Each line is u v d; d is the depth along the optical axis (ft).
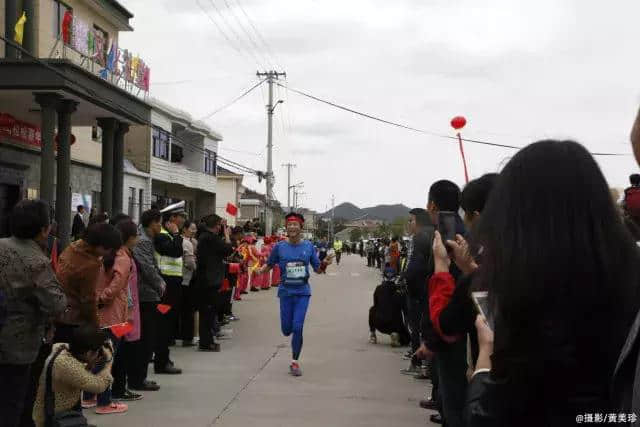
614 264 5.97
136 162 108.27
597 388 5.86
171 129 121.90
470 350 9.64
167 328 27.32
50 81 48.80
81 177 76.28
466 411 6.72
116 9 77.71
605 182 6.34
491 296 6.25
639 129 5.86
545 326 5.84
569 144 6.46
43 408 16.39
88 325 17.44
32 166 63.57
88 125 66.03
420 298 18.01
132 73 65.72
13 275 14.61
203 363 29.81
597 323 5.86
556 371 5.79
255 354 32.32
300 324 27.78
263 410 21.61
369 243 148.05
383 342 36.42
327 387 25.25
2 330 14.53
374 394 24.14
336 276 107.04
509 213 6.23
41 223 15.15
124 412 21.13
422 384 25.93
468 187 11.82
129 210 102.63
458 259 9.39
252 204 244.22
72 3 68.59
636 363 5.39
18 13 58.39
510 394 5.99
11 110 57.47
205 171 140.56
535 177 6.24
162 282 24.06
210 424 19.85
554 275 5.81
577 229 6.00
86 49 61.26
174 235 28.37
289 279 28.12
